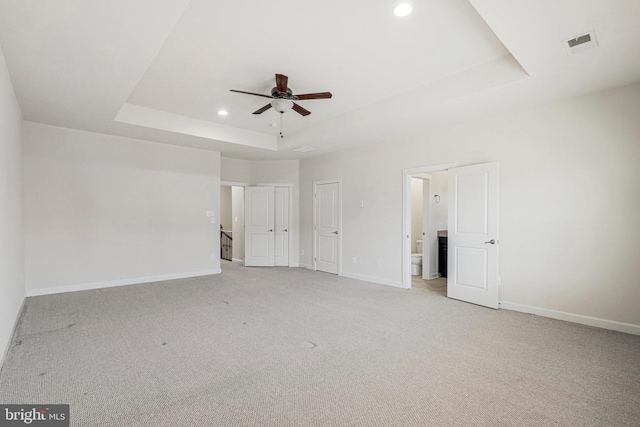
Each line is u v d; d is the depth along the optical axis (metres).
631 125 3.29
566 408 2.01
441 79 3.75
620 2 2.07
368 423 1.86
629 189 3.31
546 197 3.83
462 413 1.96
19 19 2.22
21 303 4.08
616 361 2.65
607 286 3.43
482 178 4.29
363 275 6.05
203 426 1.83
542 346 2.95
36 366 2.54
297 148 6.30
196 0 2.31
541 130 3.85
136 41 2.52
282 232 7.76
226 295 4.84
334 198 6.72
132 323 3.55
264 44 2.95
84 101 3.81
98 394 2.15
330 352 2.83
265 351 2.85
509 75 3.22
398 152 5.44
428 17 2.55
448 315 3.88
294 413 1.95
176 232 6.10
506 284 4.16
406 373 2.45
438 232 6.38
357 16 2.53
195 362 2.63
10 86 3.17
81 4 2.06
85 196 5.12
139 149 5.65
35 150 4.69
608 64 2.88
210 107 4.73
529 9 2.15
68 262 4.97
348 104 4.59
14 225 3.49
